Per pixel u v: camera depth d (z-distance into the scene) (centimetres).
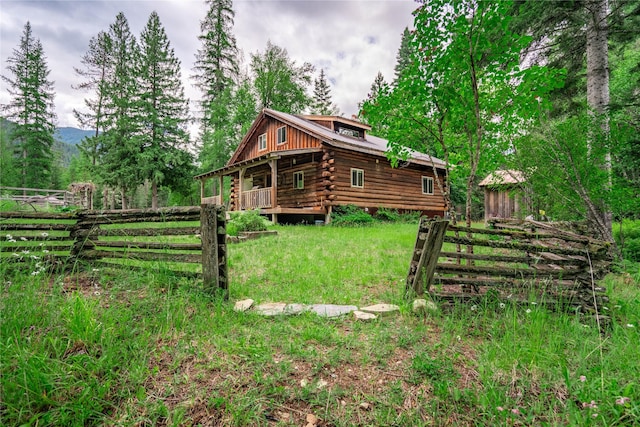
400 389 180
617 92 1020
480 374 192
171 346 210
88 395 157
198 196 3041
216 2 2516
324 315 274
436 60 363
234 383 177
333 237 795
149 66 2386
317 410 162
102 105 2708
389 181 1545
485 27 334
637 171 504
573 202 536
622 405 156
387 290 361
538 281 299
